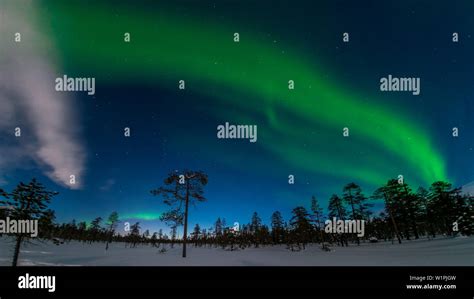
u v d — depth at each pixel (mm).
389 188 38438
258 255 27844
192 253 32062
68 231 75500
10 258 19344
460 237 29594
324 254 25797
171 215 24656
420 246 26094
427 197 41125
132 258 23109
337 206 44562
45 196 16109
